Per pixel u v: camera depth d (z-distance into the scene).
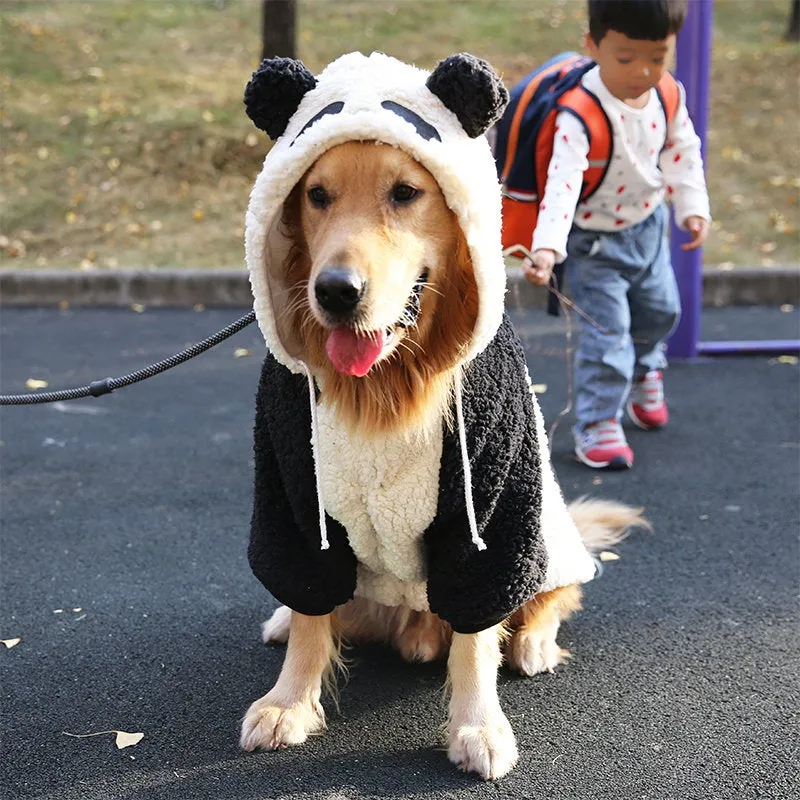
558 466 4.12
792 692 2.49
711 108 10.34
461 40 12.17
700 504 3.71
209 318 6.88
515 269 7.09
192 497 3.83
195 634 2.82
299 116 2.08
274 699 2.36
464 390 2.12
